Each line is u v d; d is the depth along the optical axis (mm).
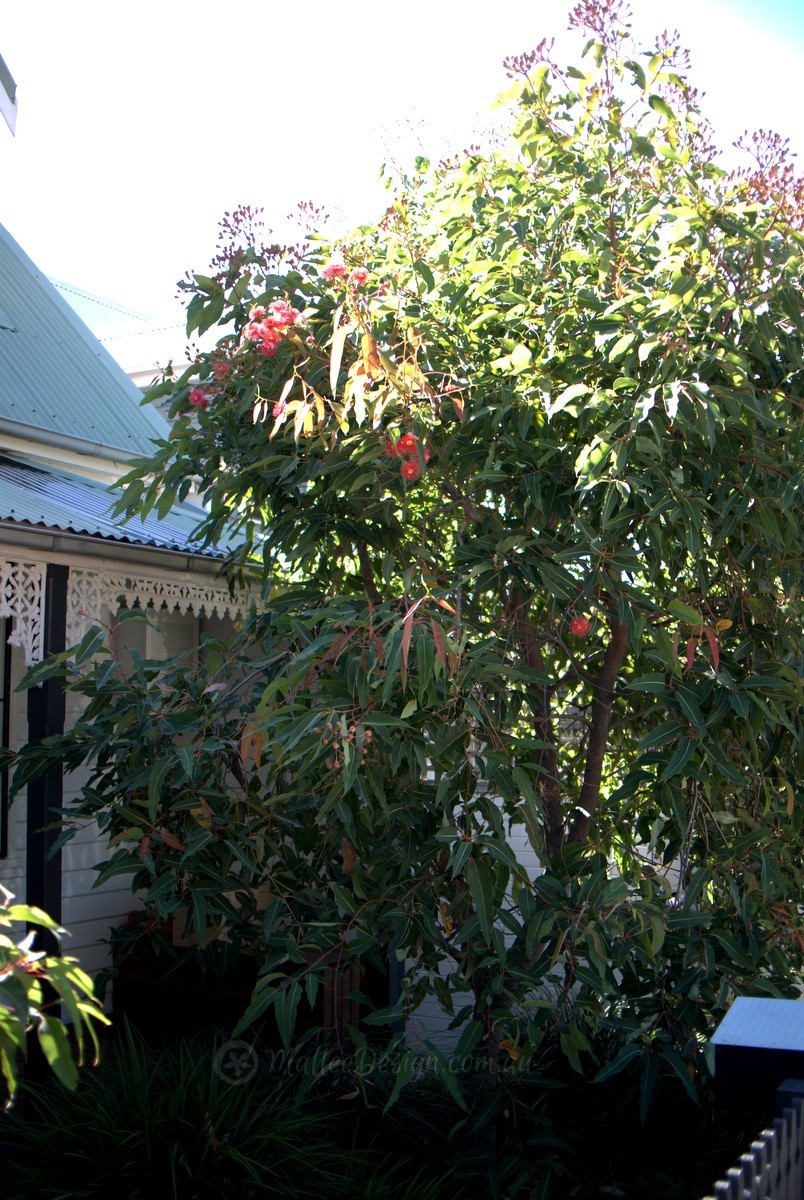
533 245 4863
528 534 4781
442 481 4855
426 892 4855
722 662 4598
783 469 4438
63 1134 4656
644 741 4312
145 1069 5125
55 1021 2139
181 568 6695
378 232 5188
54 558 5863
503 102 4672
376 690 4113
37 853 5684
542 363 4488
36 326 9211
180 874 5109
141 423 9086
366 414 4367
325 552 5430
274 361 4859
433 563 5043
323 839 5465
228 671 5617
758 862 4680
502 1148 4910
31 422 7828
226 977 7758
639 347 4223
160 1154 4496
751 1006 2688
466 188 5035
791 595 5098
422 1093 5672
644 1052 4477
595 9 4367
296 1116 4887
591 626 5465
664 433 4223
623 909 4457
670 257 4375
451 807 4414
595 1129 5355
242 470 5070
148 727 5086
